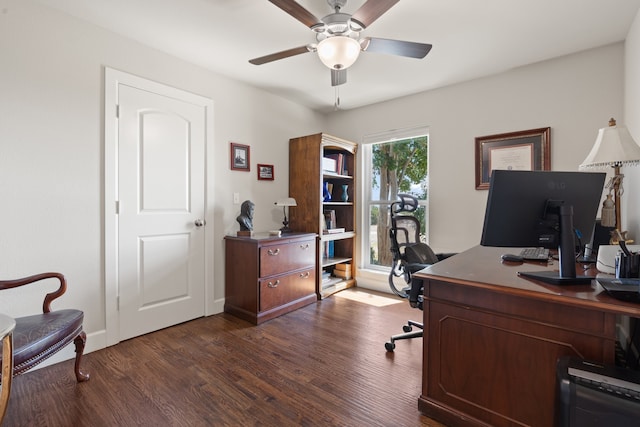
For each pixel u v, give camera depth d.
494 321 1.30
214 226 2.91
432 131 3.29
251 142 3.22
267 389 1.73
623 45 2.32
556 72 2.59
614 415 0.91
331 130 4.14
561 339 1.15
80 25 2.07
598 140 1.82
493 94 2.91
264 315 2.74
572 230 1.25
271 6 1.91
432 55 2.53
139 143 2.39
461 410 1.39
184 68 2.65
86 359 2.04
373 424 1.45
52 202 1.97
